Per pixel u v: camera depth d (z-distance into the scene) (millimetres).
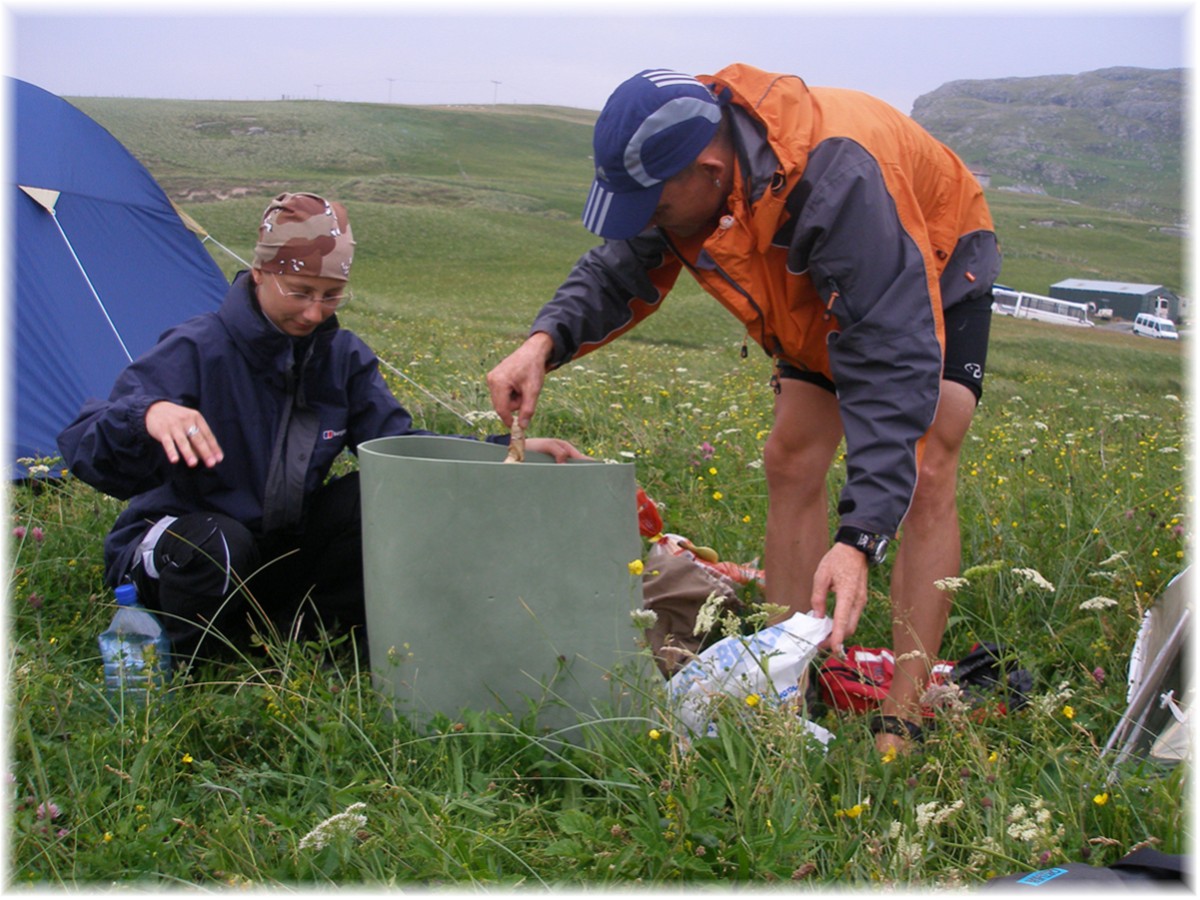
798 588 3158
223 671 2734
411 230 50562
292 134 86750
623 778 2240
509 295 34750
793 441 3062
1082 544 3686
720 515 4156
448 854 1985
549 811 2225
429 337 14469
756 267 2650
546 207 66125
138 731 2395
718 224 2668
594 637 2459
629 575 2490
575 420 5832
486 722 2410
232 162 75875
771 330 2797
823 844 2076
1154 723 2461
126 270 5836
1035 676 2775
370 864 2010
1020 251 82875
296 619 2910
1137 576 3391
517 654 2455
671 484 4609
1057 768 2248
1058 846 2057
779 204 2525
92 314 5539
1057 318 50969
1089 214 122438
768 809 2096
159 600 2863
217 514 2883
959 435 2758
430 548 2449
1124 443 6453
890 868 1944
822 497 3141
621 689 2447
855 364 2494
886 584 3611
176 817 2152
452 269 42531
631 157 2486
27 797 2145
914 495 2758
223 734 2434
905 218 2506
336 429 3094
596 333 3102
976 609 3381
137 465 2766
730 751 2178
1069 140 199625
